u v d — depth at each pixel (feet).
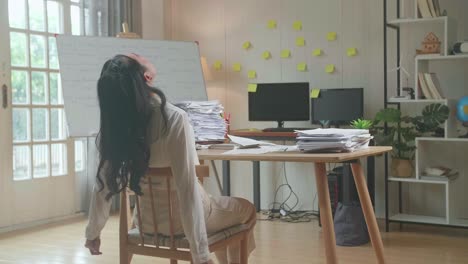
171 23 19.40
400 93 14.85
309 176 17.31
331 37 16.75
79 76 13.34
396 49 15.87
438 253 12.35
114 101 6.34
